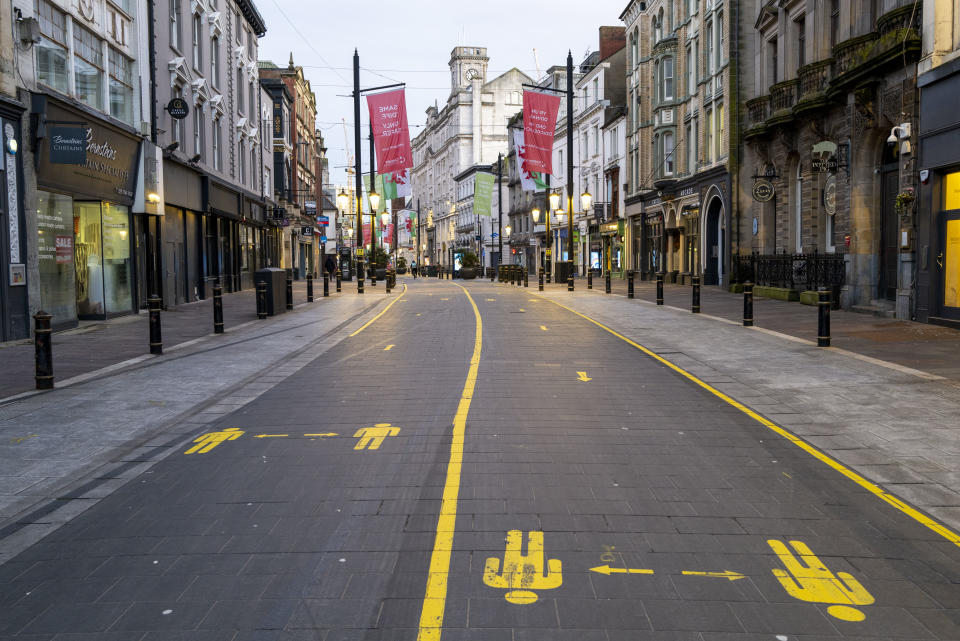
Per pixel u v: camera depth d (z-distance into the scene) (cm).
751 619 368
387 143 3197
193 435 749
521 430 736
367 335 1590
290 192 5100
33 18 1434
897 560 438
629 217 4709
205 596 397
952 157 1437
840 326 1577
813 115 2158
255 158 3906
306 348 1388
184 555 450
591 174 5584
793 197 2484
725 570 422
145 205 2045
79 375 1070
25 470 629
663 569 423
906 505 531
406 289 3650
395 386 986
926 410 813
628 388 963
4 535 491
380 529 483
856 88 1803
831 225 2244
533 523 490
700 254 3403
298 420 799
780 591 398
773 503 532
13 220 1416
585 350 1317
